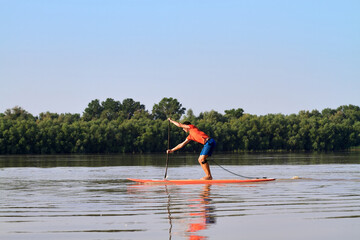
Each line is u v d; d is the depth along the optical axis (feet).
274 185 100.89
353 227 52.08
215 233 49.32
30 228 52.08
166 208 66.28
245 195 81.46
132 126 608.60
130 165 218.18
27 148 537.24
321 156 381.40
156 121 646.33
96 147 581.94
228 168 185.57
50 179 125.29
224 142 644.69
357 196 79.10
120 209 65.62
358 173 146.10
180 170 169.37
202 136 112.16
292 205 68.54
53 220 57.00
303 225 53.31
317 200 73.97
